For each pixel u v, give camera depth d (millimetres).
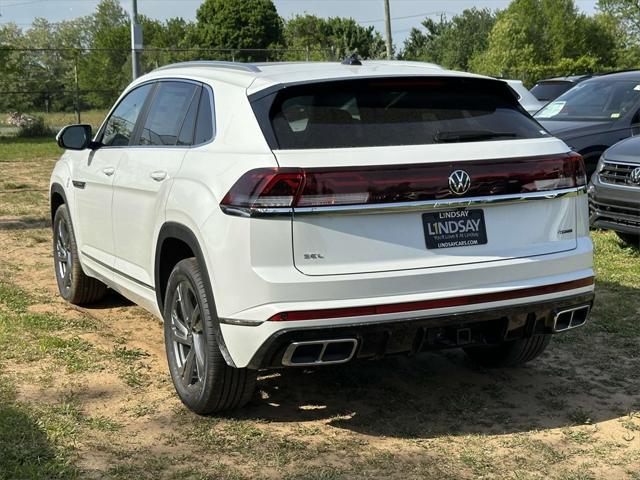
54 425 3936
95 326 5738
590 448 3840
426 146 3719
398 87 3984
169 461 3619
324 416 4199
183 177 4090
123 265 5043
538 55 58250
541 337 4660
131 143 5086
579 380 4773
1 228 9906
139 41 23422
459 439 3926
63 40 71500
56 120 29453
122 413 4168
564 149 4070
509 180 3805
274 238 3482
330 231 3529
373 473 3543
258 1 67125
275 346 3512
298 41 63344
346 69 4117
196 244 3877
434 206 3654
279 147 3592
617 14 60438
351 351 3590
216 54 32906
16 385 4516
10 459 3545
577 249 4051
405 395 4516
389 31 34781
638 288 6781
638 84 10453
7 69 28422
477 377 4820
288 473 3523
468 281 3715
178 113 4539
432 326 3668
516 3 59906
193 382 4164
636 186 7648
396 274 3590
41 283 7078
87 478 3422
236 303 3596
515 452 3785
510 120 4109
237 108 3904
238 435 3918
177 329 4266
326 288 3500
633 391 4602
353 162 3551
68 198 5992
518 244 3883
